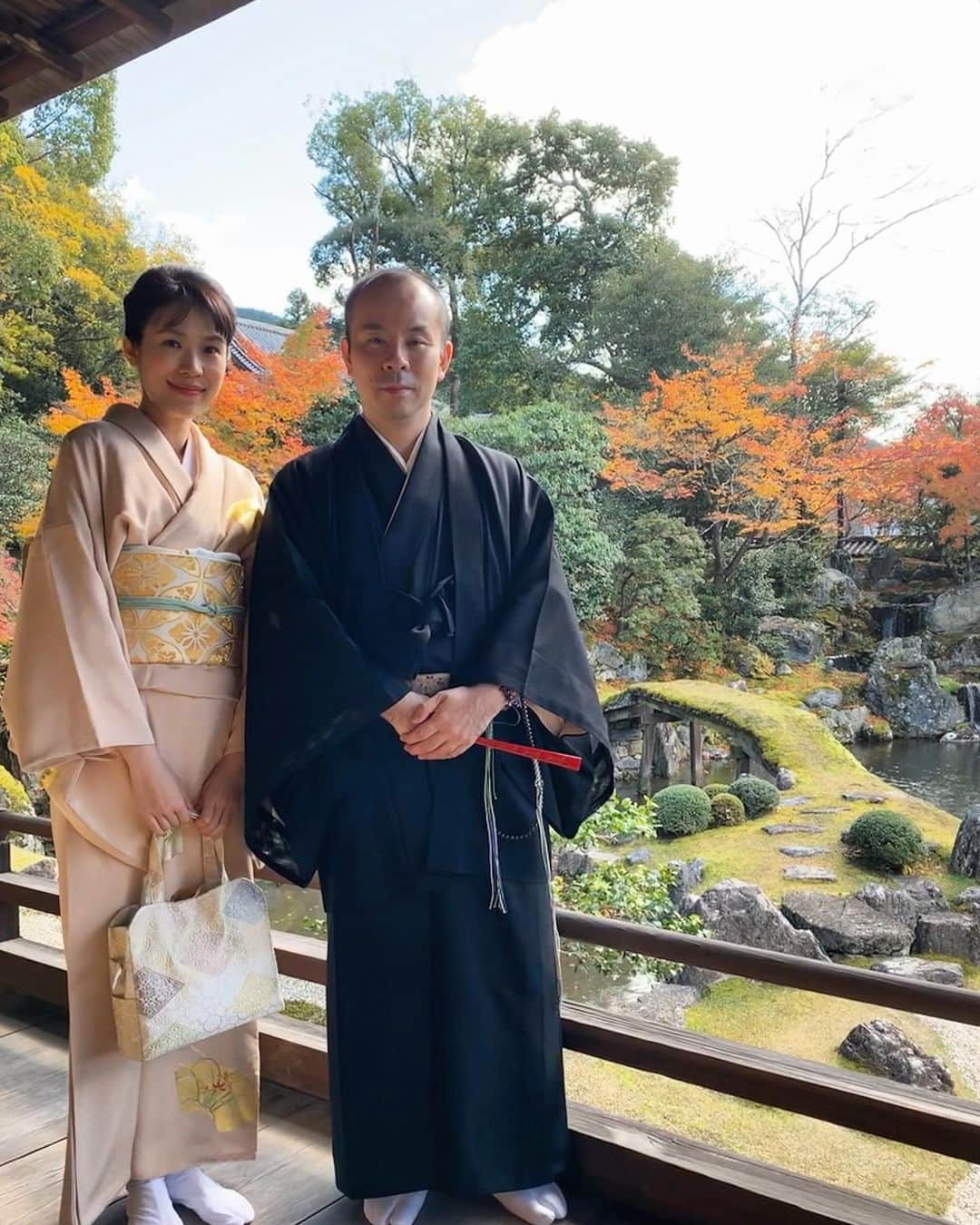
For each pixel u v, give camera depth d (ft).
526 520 5.45
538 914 5.24
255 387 27.76
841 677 44.11
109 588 4.88
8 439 32.91
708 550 44.01
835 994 4.81
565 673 5.13
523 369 45.83
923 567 50.31
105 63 6.45
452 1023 5.03
